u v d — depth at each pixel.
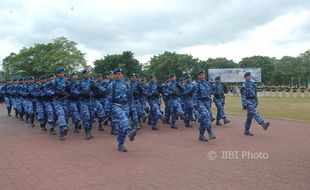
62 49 61.44
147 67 77.50
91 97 12.35
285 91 44.50
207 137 11.45
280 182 6.51
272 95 45.03
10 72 63.56
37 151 9.47
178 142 10.59
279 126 13.87
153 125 13.45
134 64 69.44
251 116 11.59
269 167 7.58
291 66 88.31
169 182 6.60
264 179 6.71
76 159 8.48
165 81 14.45
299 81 84.19
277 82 88.88
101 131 13.01
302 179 6.69
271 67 87.62
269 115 18.25
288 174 7.04
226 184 6.43
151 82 14.02
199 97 10.76
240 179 6.72
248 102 11.56
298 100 33.56
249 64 87.31
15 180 6.86
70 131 12.99
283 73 86.94
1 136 12.09
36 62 60.06
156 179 6.79
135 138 11.38
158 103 13.77
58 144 10.44
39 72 60.03
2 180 6.88
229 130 12.96
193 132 12.62
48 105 12.23
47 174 7.23
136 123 13.15
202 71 10.88
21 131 13.27
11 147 10.09
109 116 12.16
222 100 14.38
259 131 12.62
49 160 8.41
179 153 9.03
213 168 7.54
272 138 11.13
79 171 7.41
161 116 13.42
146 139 11.17
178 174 7.12
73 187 6.36
